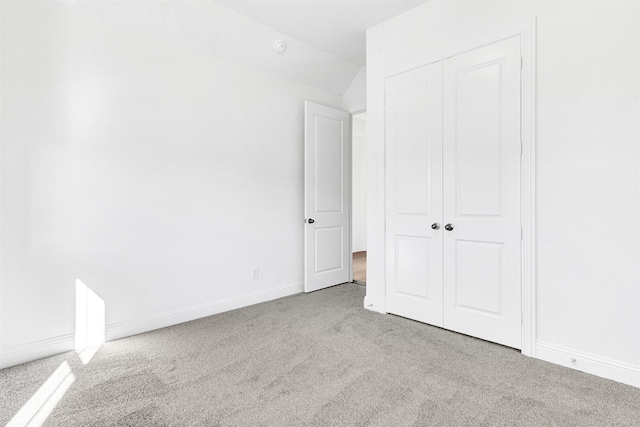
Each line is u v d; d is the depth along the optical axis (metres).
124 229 2.52
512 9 2.20
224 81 3.11
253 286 3.36
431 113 2.65
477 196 2.39
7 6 2.03
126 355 2.19
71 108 2.27
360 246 7.07
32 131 2.12
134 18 2.50
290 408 1.61
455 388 1.78
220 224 3.10
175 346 2.34
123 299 2.52
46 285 2.19
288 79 3.66
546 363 2.04
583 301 1.94
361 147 7.08
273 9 2.79
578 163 1.95
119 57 2.48
